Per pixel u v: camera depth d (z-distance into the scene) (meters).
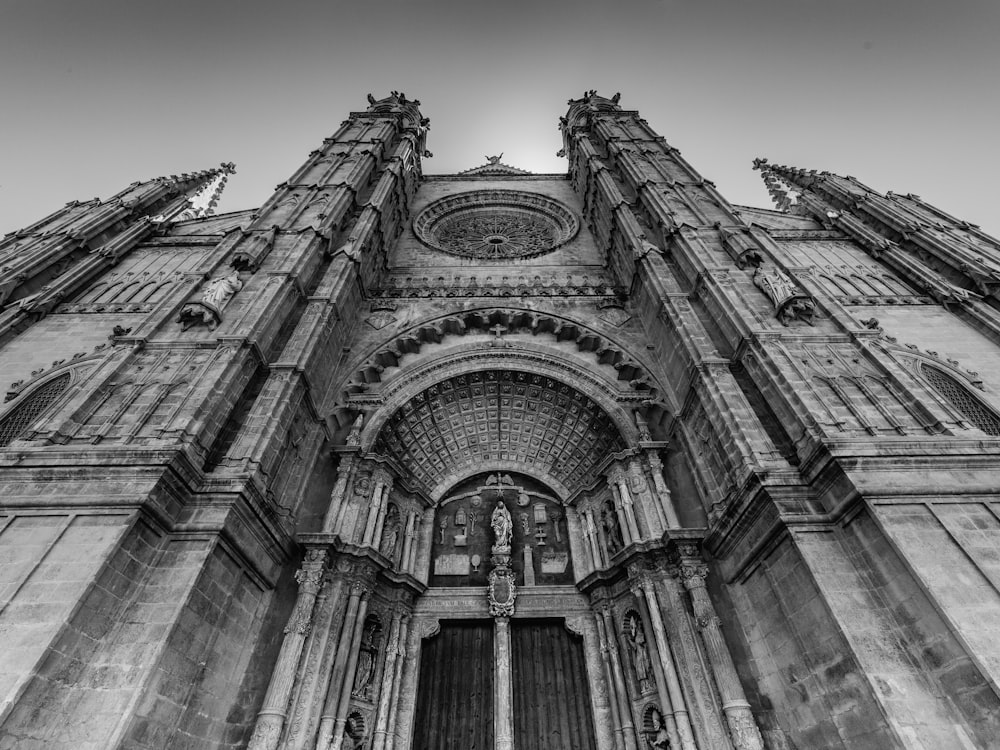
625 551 13.88
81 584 8.07
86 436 10.59
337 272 19.09
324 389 16.98
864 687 7.95
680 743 10.88
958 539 8.61
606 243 26.12
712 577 12.84
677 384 16.62
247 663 10.74
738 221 20.00
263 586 11.79
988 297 19.77
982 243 23.08
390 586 14.65
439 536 17.72
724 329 15.53
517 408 19.86
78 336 17.80
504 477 19.64
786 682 10.07
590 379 18.62
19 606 7.78
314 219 21.16
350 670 12.09
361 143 30.16
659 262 19.56
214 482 10.61
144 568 9.19
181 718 8.64
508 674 13.96
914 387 11.66
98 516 9.00
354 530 14.23
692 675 11.43
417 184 33.69
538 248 29.95
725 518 12.24
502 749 12.61
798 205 31.11
